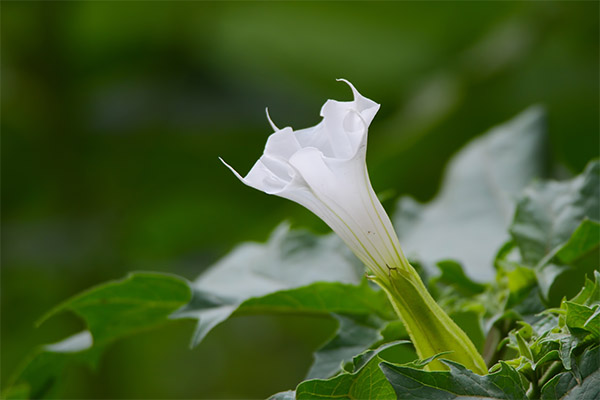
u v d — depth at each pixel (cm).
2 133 143
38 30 133
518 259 68
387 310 63
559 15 134
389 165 130
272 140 56
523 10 139
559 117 135
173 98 148
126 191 147
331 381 54
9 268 135
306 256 70
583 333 55
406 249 73
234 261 71
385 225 56
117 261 137
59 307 66
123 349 134
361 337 62
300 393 54
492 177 77
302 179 55
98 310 67
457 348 56
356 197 56
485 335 61
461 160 79
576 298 57
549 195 67
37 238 137
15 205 148
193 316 64
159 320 68
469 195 76
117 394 131
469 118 133
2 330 144
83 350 68
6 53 135
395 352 107
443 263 66
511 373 54
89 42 148
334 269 69
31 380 69
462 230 73
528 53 134
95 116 143
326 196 56
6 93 136
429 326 56
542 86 135
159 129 145
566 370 55
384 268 57
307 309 64
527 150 78
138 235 148
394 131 134
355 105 55
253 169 55
